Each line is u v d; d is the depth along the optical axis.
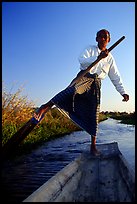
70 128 16.83
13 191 4.37
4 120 8.28
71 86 3.66
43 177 5.33
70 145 10.41
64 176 2.85
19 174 5.49
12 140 3.74
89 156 3.55
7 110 8.51
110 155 3.54
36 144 9.78
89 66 3.60
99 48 3.73
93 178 3.16
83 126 3.73
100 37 3.68
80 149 9.30
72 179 2.98
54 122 15.45
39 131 11.74
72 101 3.65
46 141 11.23
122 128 22.91
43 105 3.69
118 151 3.76
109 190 2.96
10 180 4.97
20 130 3.70
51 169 6.07
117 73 3.94
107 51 3.58
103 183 3.06
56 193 2.49
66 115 3.78
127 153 8.55
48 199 2.30
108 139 13.30
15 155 7.19
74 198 2.81
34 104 9.57
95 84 3.74
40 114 3.68
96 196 2.91
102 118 45.47
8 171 5.64
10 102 8.59
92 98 3.72
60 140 12.21
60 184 2.66
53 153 8.38
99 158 3.46
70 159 7.38
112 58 3.87
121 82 3.98
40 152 8.50
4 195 4.14
